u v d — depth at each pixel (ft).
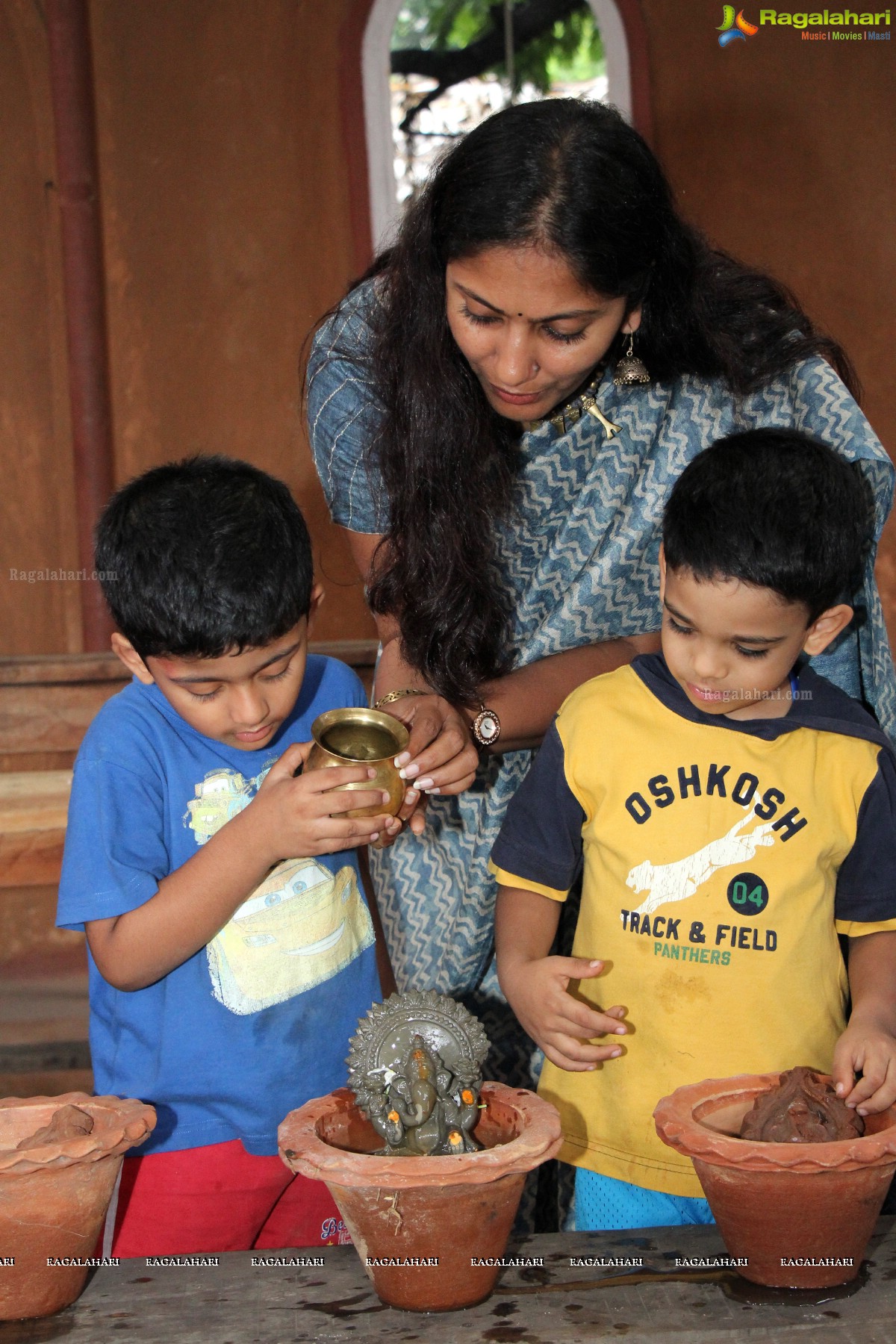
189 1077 5.21
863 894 5.15
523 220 4.69
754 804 5.07
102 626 19.83
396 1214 3.71
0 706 14.23
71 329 19.56
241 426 20.39
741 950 5.03
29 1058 12.70
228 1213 5.34
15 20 18.98
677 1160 5.16
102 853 4.96
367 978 5.69
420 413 5.75
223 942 5.25
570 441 6.05
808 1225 3.88
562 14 20.68
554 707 6.06
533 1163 3.79
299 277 20.38
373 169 20.39
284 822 4.70
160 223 19.92
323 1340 3.76
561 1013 4.86
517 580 6.37
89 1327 3.84
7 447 19.69
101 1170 3.89
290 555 4.77
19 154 19.29
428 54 20.59
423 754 5.09
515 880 5.44
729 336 6.01
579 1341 3.75
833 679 5.79
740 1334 3.77
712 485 4.68
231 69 19.90
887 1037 4.49
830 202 20.75
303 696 5.79
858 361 20.95
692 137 20.80
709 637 4.73
